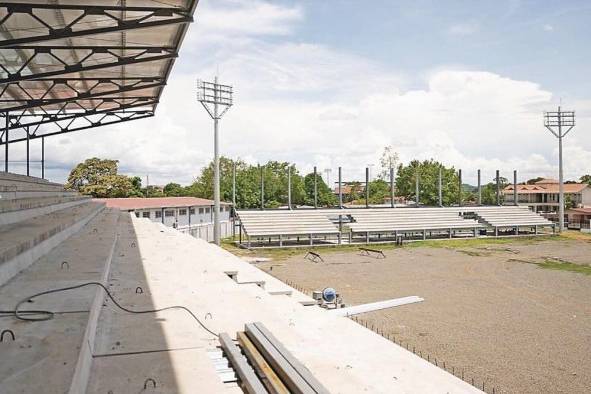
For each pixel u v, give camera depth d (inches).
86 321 123.6
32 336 110.5
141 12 413.1
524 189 3376.0
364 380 139.1
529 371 401.1
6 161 768.3
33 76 452.4
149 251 352.2
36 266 207.0
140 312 179.0
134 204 1365.7
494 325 551.5
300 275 911.7
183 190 3085.6
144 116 871.1
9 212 288.0
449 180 3006.9
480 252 1299.2
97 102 840.9
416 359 173.5
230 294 216.2
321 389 112.8
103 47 469.7
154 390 110.9
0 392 79.3
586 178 4483.3
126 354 134.6
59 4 373.4
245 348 147.3
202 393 110.0
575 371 402.0
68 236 331.9
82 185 2150.6
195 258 322.0
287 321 202.7
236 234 1953.7
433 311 617.6
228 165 2645.2
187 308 189.2
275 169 2957.7
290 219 1547.7
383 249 1366.9
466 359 430.0
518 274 936.3
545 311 625.0
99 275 186.4
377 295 724.7
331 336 184.7
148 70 624.1
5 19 354.0
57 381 84.5
